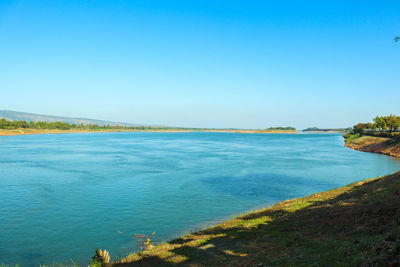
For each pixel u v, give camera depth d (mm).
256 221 23312
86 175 51469
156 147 119562
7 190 39969
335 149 114688
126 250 21328
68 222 27484
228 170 58094
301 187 43000
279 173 54844
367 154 92688
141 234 24375
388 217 16016
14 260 19969
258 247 16250
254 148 118750
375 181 31484
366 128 172625
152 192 39312
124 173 53875
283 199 35938
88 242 22938
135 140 177375
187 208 32062
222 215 29500
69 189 40781
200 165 65125
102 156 82188
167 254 17047
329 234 16172
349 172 56375
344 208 20641
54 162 68312
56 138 181625
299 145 141625
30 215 29516
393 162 71562
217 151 102375
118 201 34812
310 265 11953
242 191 40188
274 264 13109
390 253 10984
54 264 19375
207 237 20141
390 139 102125
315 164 67625
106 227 26203
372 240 13133
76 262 19594
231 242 18078
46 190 40125
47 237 23953
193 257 15945
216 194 38406
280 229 19469
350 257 11906
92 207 32344
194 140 189750
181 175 52156
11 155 81812
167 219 28328
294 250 14539
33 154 84938
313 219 20109
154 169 58938
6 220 27969
